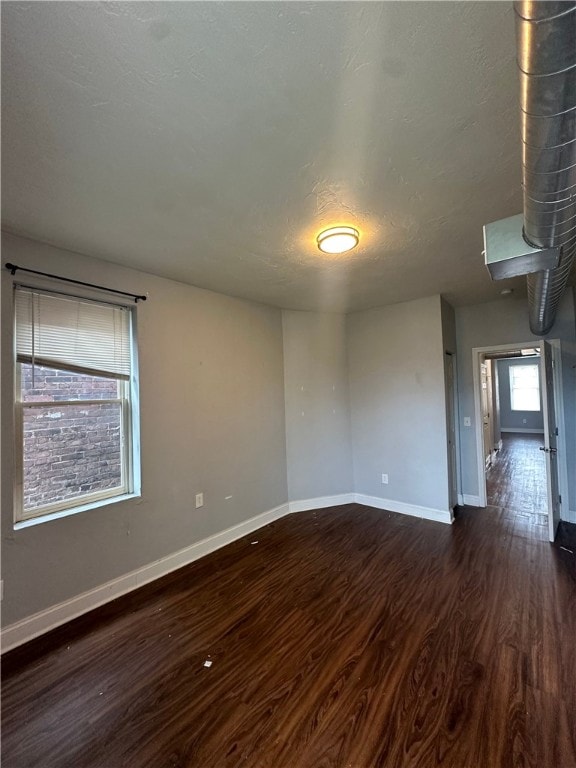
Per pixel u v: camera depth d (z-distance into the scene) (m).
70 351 2.53
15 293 2.27
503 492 5.01
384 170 1.69
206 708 1.64
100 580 2.52
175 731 1.53
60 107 1.26
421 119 1.37
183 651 2.02
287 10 0.97
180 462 3.13
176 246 2.46
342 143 1.50
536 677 1.76
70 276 2.49
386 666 1.86
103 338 2.73
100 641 2.11
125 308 2.88
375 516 4.15
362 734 1.49
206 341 3.43
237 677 1.82
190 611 2.40
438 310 3.97
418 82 1.21
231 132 1.41
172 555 3.00
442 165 1.66
